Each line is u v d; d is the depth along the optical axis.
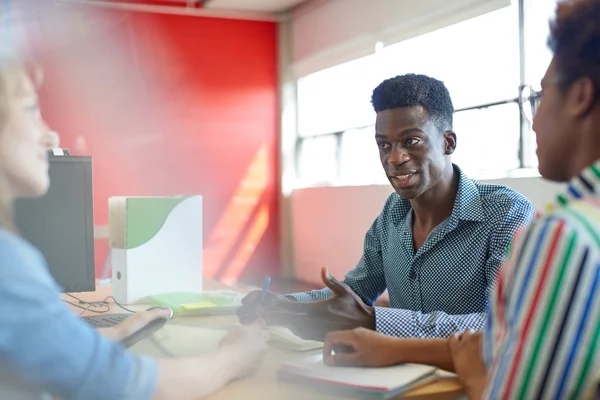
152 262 2.01
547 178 0.82
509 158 4.16
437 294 1.67
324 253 6.17
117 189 5.98
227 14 6.40
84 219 1.75
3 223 0.83
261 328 1.42
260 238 6.68
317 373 1.10
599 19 0.72
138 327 1.43
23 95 0.85
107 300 2.05
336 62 5.95
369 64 5.56
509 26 4.12
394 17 5.19
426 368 1.11
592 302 0.66
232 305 1.82
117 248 2.02
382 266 1.90
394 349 1.14
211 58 6.38
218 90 6.43
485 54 4.33
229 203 6.53
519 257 0.72
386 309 1.39
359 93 5.71
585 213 0.69
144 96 6.08
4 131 0.82
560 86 0.77
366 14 5.53
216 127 6.43
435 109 1.60
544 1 3.88
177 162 6.26
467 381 1.05
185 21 6.24
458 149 4.62
